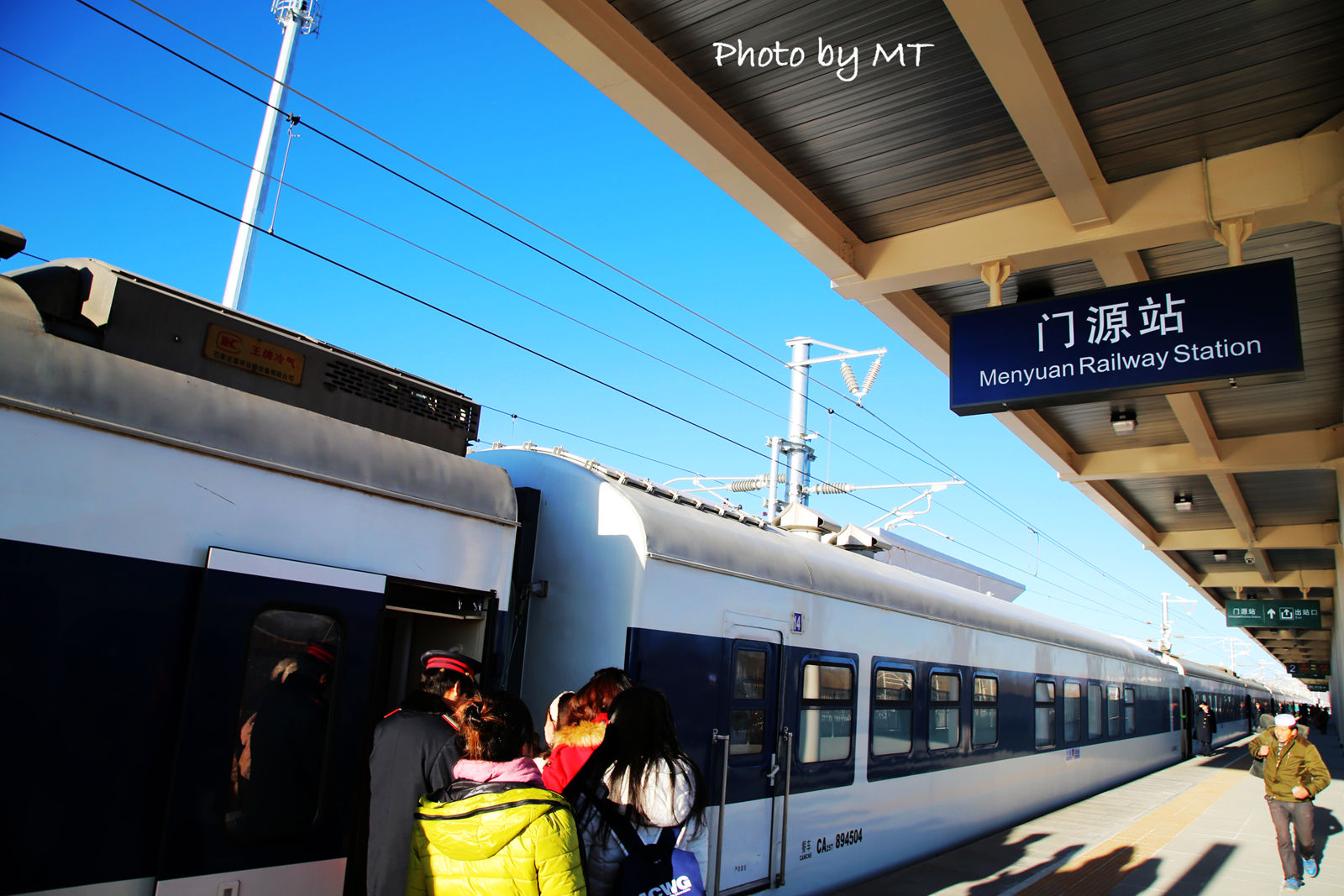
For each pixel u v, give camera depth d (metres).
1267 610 24.66
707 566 5.61
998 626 10.33
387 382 4.42
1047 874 8.15
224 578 3.41
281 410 3.83
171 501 3.32
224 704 3.37
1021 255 7.19
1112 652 15.42
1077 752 12.98
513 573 5.35
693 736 5.38
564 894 2.67
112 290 3.52
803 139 6.46
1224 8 4.96
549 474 5.69
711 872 5.45
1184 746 21.97
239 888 3.37
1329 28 5.09
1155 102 5.84
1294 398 11.16
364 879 4.26
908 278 7.68
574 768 3.31
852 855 7.13
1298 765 8.20
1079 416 12.15
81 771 2.99
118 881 3.05
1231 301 6.01
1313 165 6.10
